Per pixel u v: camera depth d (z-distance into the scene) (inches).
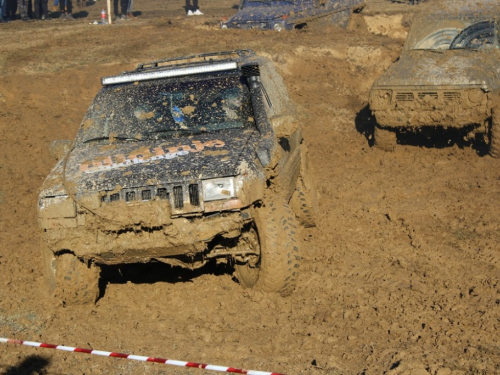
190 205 268.1
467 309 285.4
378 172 529.0
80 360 254.8
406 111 533.6
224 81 339.9
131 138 321.1
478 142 572.7
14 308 304.7
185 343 265.1
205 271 335.9
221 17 1325.0
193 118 325.4
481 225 397.7
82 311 297.3
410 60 560.7
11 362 253.8
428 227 398.6
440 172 518.3
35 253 378.0
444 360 241.6
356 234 389.7
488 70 525.7
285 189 318.3
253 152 289.4
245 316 286.0
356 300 298.0
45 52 888.3
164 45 913.5
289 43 882.8
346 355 248.7
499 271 329.7
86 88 767.7
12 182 535.8
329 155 589.3
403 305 291.4
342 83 794.8
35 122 686.5
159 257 279.6
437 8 603.8
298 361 247.0
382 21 1178.6
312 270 335.9
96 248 271.7
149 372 243.9
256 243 292.0
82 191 272.2
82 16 1466.5
